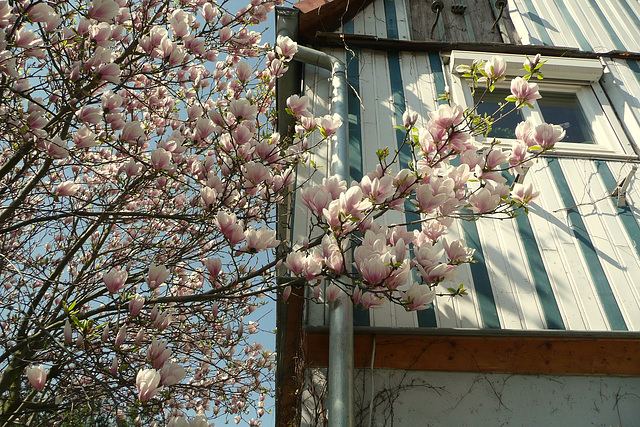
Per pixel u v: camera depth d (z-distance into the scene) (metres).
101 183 4.26
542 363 2.86
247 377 4.46
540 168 3.78
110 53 2.40
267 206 2.85
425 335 2.83
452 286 3.08
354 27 4.82
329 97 4.04
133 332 3.03
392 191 2.12
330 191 2.22
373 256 1.95
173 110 4.50
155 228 4.24
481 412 2.72
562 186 3.68
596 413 2.75
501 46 4.52
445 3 5.32
